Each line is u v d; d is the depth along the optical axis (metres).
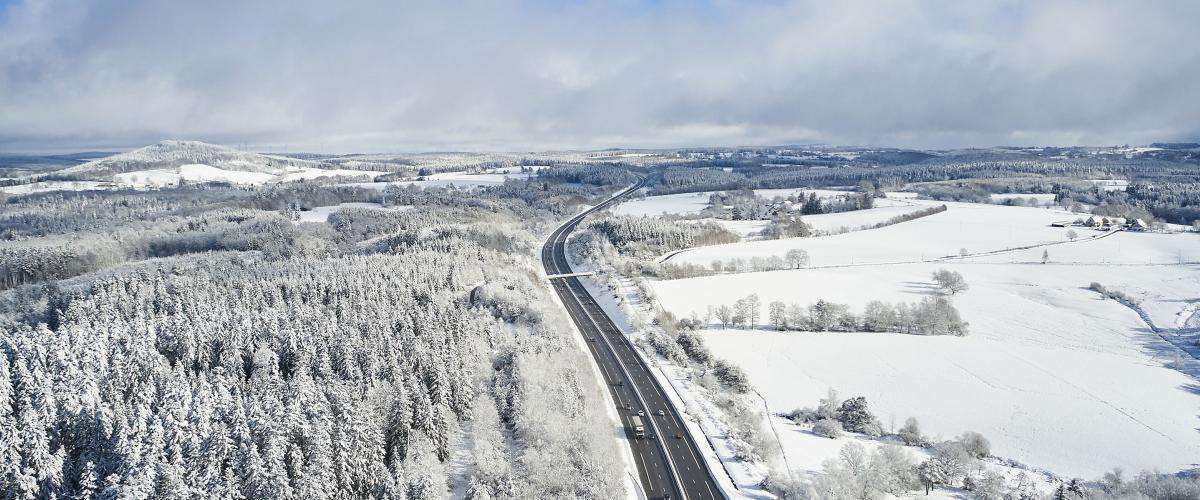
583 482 97.44
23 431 86.19
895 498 106.88
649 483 107.88
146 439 89.12
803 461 118.44
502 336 156.38
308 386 108.44
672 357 166.62
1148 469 118.75
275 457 88.88
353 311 159.88
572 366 143.50
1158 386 154.00
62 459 87.00
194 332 135.88
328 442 93.06
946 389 155.25
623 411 135.38
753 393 155.88
